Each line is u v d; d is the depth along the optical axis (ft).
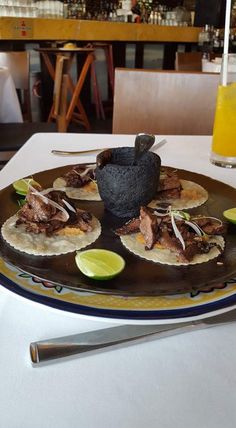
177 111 3.02
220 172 2.02
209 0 9.04
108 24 7.78
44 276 1.07
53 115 7.30
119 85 3.03
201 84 2.95
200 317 0.95
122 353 0.89
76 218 1.37
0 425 0.73
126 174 1.39
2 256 1.13
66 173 1.83
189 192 1.70
